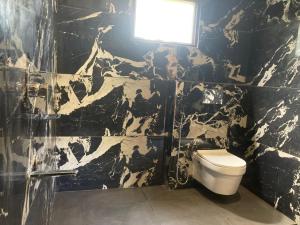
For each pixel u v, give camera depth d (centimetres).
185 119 258
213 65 268
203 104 262
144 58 249
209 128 268
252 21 272
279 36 236
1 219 54
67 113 235
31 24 92
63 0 220
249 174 272
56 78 224
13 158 66
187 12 257
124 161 257
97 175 251
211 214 220
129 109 252
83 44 231
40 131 122
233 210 228
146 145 262
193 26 260
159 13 251
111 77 242
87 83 236
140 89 252
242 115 279
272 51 244
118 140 252
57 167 236
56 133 228
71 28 225
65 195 237
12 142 64
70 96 233
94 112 242
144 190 258
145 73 251
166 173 265
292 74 220
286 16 228
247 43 274
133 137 256
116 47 240
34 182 103
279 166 231
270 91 245
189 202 238
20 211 76
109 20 235
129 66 246
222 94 269
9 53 61
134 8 239
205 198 248
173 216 213
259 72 260
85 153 244
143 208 223
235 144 279
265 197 248
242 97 278
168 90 260
